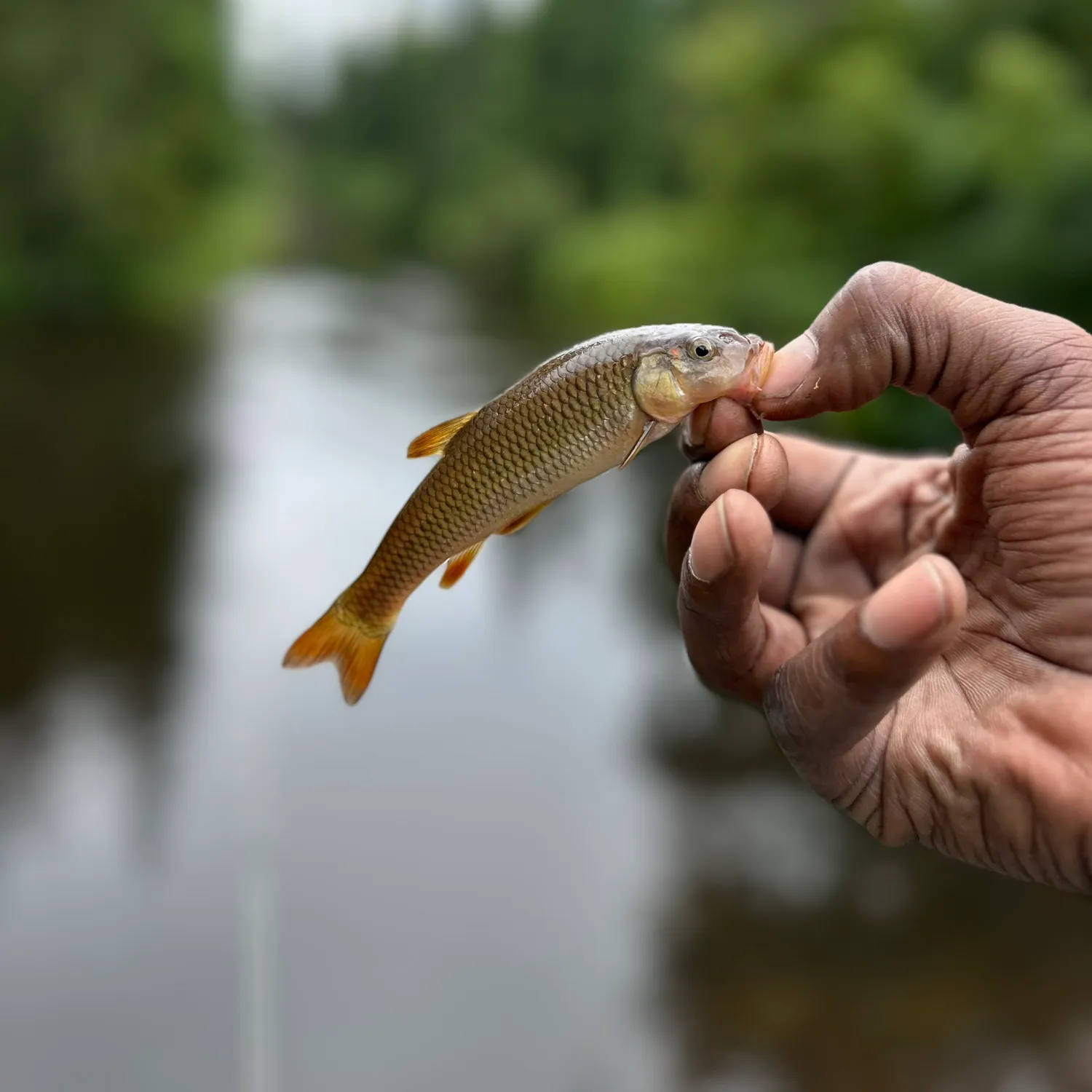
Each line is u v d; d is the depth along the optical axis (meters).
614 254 3.13
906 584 0.16
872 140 1.66
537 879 0.60
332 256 6.43
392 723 0.78
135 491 1.33
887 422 1.08
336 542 1.15
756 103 2.12
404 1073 0.47
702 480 0.20
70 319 2.94
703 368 0.20
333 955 0.54
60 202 2.93
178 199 3.65
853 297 0.19
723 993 0.52
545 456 0.22
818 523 0.25
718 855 0.63
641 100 4.14
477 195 5.29
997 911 0.58
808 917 0.58
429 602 1.02
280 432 1.68
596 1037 0.49
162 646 0.88
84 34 2.99
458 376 2.22
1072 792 0.18
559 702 0.81
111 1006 0.50
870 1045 0.49
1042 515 0.19
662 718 0.79
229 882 0.58
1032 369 0.19
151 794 0.67
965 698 0.20
